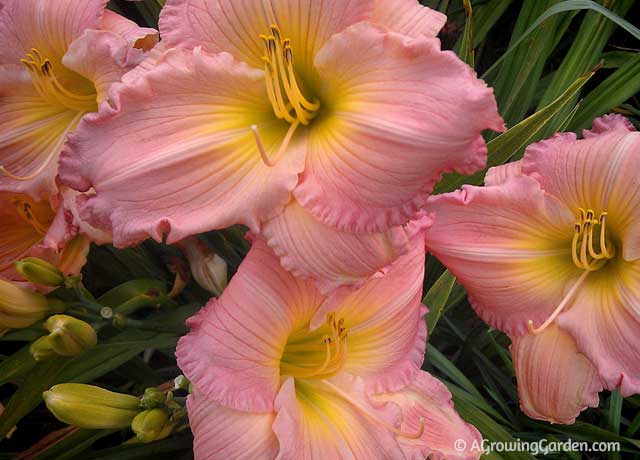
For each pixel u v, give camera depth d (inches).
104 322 17.6
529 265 17.6
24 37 16.8
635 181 16.7
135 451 18.8
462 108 13.2
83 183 14.6
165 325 18.5
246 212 14.5
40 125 17.6
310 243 14.4
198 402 15.0
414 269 16.3
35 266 16.2
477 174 19.4
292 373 16.0
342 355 16.1
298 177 14.5
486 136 22.1
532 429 21.3
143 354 21.8
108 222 14.5
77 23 16.1
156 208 14.5
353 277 14.5
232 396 14.8
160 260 20.9
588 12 22.6
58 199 17.3
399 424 15.9
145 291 18.5
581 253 17.2
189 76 14.6
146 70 14.6
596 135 17.2
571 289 17.6
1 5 17.0
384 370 16.5
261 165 14.8
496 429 18.8
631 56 24.5
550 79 24.8
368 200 14.0
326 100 15.1
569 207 17.4
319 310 15.6
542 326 17.4
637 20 27.2
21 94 17.5
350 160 14.1
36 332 19.2
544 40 22.0
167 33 14.8
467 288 18.0
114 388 21.1
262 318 14.9
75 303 17.1
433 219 16.4
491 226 17.4
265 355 15.1
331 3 14.3
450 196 17.0
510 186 17.1
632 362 17.1
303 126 15.3
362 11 14.2
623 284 17.5
